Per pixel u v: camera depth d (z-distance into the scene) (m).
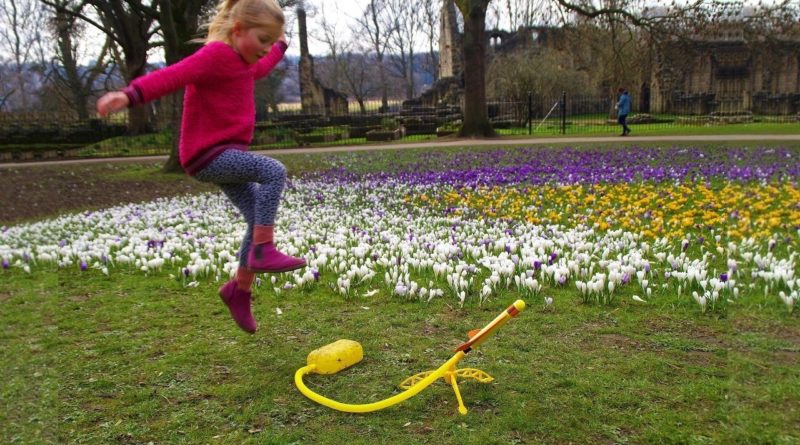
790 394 2.76
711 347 3.36
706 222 6.88
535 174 12.03
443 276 4.96
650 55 27.27
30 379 3.13
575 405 2.73
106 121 33.81
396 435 2.52
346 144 26.66
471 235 6.48
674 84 44.25
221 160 2.87
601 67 37.66
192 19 19.42
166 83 2.62
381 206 8.98
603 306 4.13
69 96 51.84
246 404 2.82
